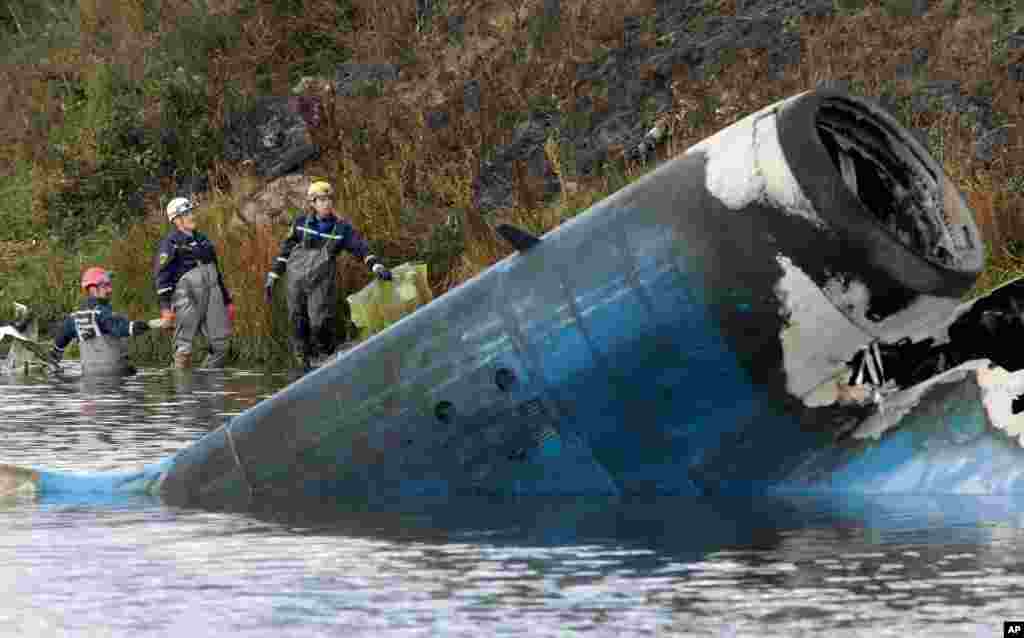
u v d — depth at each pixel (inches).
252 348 2159.2
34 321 2138.3
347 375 1004.6
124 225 2647.6
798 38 2198.6
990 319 975.6
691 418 942.4
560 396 951.6
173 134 2721.5
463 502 962.1
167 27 2970.0
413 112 2472.9
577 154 2253.9
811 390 933.8
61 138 2906.0
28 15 3383.4
